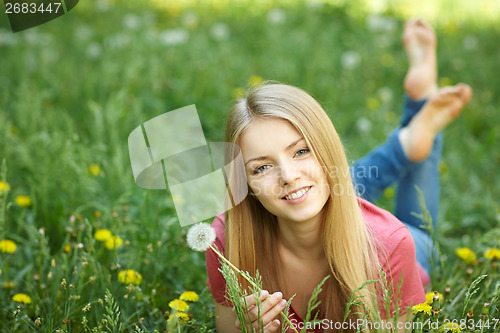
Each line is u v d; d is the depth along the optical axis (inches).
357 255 89.5
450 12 329.1
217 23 298.4
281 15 295.4
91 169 148.9
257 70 232.8
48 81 217.5
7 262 114.7
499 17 325.1
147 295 107.1
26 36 250.7
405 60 251.1
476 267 111.7
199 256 119.5
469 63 247.0
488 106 212.1
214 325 101.8
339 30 287.3
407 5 342.3
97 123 162.4
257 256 95.8
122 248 120.0
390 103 217.2
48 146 151.0
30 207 140.7
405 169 132.8
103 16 301.4
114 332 87.1
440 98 128.3
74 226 120.2
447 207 152.7
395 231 92.4
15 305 103.9
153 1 336.2
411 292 93.4
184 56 248.1
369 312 86.6
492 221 147.7
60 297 103.3
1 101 197.5
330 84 222.1
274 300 85.2
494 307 90.7
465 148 186.2
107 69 216.8
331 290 94.7
